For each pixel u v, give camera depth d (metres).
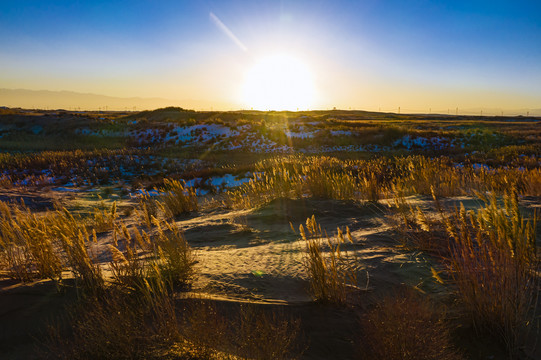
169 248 4.29
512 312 2.79
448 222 3.86
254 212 9.21
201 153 33.81
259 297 3.69
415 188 10.88
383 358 2.49
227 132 39.75
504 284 3.00
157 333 2.79
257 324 2.82
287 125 43.41
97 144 39.25
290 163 19.08
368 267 4.49
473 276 3.12
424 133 38.12
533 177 9.90
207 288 3.87
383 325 2.65
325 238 6.37
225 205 11.62
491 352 2.67
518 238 3.25
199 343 2.56
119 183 20.80
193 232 7.67
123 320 2.74
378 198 9.88
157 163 27.20
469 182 10.77
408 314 2.75
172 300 3.33
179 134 40.66
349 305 3.46
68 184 20.03
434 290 3.69
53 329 2.79
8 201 13.02
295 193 10.63
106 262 5.40
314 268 3.80
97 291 3.45
